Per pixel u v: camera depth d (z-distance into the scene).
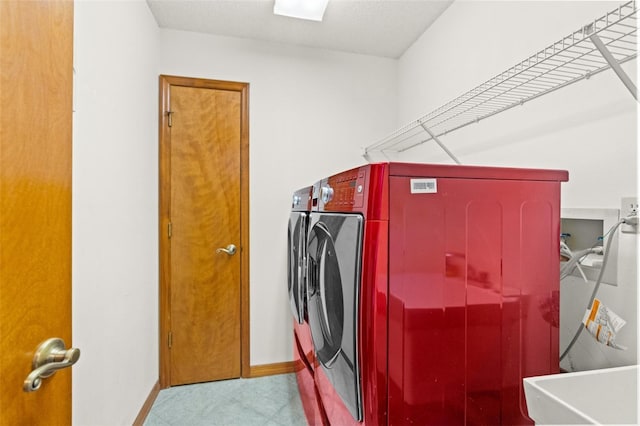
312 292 1.43
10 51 0.58
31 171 0.64
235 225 2.36
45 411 0.68
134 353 1.75
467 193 0.95
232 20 2.17
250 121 2.39
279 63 2.46
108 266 1.42
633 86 0.91
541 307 1.01
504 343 0.98
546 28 1.32
